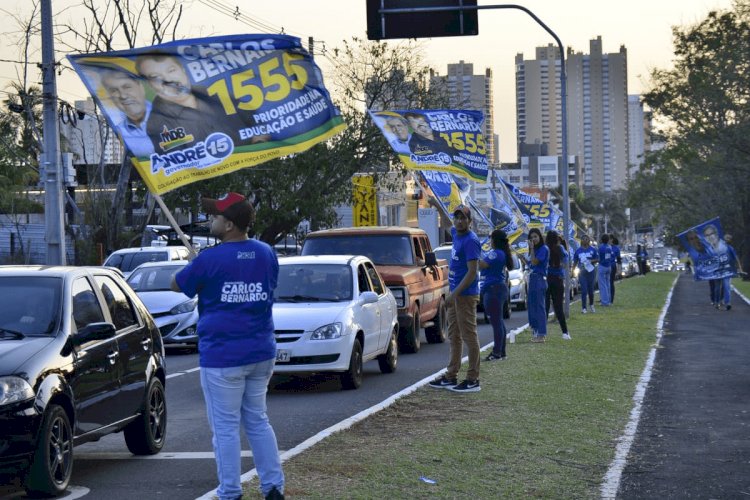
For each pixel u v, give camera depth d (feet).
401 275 64.59
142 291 72.49
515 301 108.47
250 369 22.74
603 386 45.44
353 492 25.08
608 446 31.99
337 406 42.88
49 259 81.92
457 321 43.78
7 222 168.86
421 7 57.98
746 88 180.55
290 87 33.83
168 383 52.70
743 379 48.96
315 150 152.46
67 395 26.68
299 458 29.30
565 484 26.55
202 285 22.63
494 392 43.09
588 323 83.25
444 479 26.81
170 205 146.20
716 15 183.32
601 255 109.81
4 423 24.68
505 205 82.07
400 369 56.70
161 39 138.51
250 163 33.42
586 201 558.56
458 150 74.13
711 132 193.26
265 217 153.99
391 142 73.77
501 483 26.50
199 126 32.96
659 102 198.59
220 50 33.09
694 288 172.35
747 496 25.62
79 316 29.04
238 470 22.74
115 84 32.37
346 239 69.67
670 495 25.72
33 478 25.48
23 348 26.37
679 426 35.83
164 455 32.40
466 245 42.83
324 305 49.19
